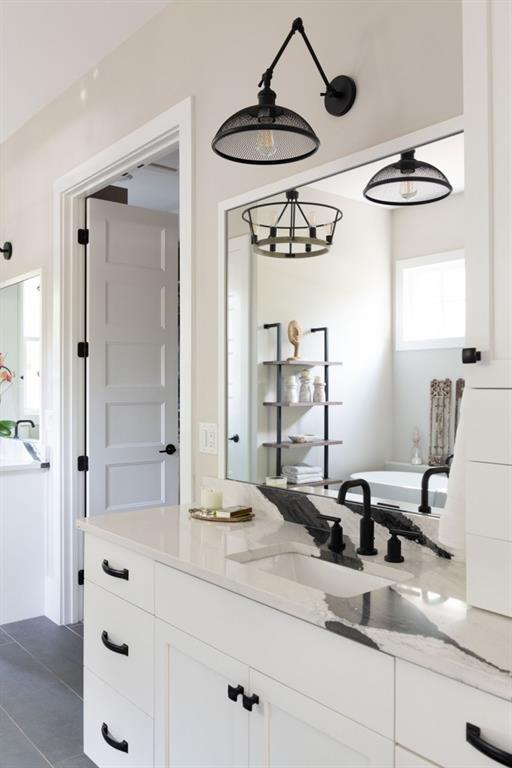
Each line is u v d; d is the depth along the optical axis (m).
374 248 1.75
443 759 0.99
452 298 1.57
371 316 1.76
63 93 3.38
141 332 3.62
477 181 1.21
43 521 3.60
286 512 2.02
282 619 1.28
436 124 1.59
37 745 2.26
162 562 1.63
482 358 1.19
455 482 1.36
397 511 1.70
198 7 2.42
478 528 1.19
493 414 1.17
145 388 3.63
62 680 2.77
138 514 2.13
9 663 2.94
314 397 1.93
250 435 2.17
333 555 1.63
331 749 1.18
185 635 1.56
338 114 1.84
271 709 1.31
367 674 1.11
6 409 4.16
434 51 1.60
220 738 1.45
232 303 2.26
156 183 4.62
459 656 0.98
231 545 1.71
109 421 3.49
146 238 3.65
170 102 2.56
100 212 3.47
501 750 0.91
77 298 3.45
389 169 1.71
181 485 2.50
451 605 1.22
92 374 3.43
